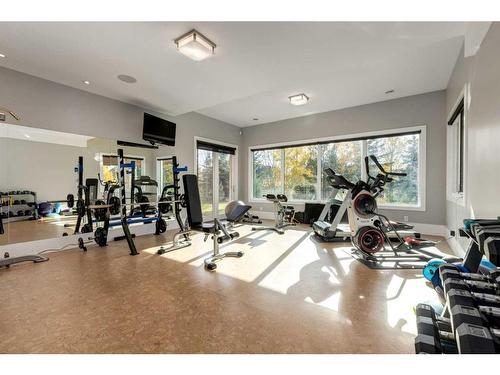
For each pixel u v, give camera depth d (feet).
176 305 6.26
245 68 10.04
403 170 15.76
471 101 7.95
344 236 13.33
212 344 4.72
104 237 12.32
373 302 6.38
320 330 5.16
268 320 5.56
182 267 9.16
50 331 5.14
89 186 12.99
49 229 11.69
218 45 8.36
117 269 8.93
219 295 6.82
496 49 5.84
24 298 6.64
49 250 11.47
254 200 22.98
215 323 5.44
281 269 8.91
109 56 9.15
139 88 12.19
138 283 7.66
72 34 7.77
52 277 8.15
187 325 5.36
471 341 2.83
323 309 6.04
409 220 15.28
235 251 11.25
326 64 9.66
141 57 9.21
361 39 8.02
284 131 20.98
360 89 14.12
